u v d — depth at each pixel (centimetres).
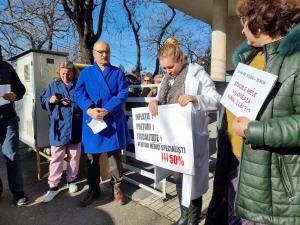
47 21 1406
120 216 338
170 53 253
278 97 141
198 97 233
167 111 238
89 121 340
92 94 340
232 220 183
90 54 1041
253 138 138
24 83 496
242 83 156
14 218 341
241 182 154
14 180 369
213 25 696
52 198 386
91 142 341
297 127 130
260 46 157
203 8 822
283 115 141
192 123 230
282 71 141
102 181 440
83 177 462
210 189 387
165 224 316
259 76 147
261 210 146
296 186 140
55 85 402
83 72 346
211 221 203
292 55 140
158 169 285
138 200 371
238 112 152
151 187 402
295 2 144
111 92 342
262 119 145
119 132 348
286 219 142
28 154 602
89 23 1025
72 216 342
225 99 164
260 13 146
